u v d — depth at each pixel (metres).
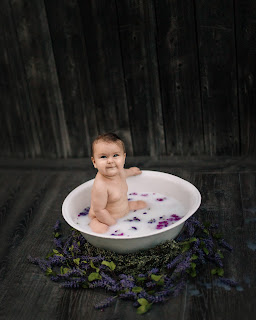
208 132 2.67
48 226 2.17
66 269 1.76
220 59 2.46
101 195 1.82
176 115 2.66
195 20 2.39
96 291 1.71
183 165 2.67
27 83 2.76
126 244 1.72
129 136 2.79
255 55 2.41
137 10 2.43
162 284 1.63
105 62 2.60
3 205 2.42
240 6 2.31
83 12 2.49
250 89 2.50
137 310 1.58
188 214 1.73
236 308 1.56
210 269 1.75
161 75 2.57
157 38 2.48
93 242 1.79
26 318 1.61
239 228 1.99
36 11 2.54
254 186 2.33
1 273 1.86
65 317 1.60
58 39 2.59
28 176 2.74
